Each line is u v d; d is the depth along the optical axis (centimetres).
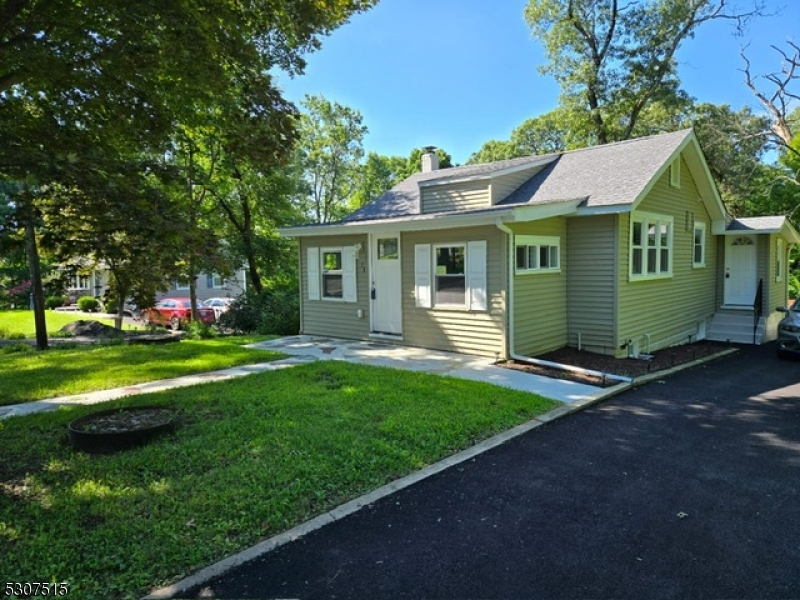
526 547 322
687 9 2028
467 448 495
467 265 967
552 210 908
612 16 2170
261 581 283
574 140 2430
